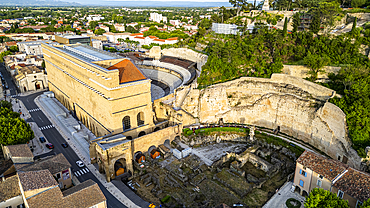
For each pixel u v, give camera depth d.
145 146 101.94
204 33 199.75
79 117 131.88
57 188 65.88
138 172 91.19
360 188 65.75
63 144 108.56
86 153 104.00
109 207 75.44
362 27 138.00
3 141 92.12
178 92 126.75
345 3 170.88
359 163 83.25
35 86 185.62
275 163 96.56
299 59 132.00
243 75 133.25
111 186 85.06
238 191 81.12
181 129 115.06
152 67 189.75
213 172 93.12
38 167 78.19
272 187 85.44
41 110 147.75
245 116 127.56
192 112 127.19
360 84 98.50
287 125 117.19
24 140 96.94
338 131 94.75
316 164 76.12
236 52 140.00
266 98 122.31
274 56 138.12
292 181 87.75
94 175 90.69
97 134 114.75
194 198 79.19
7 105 126.94
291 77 119.00
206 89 126.19
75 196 64.19
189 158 100.31
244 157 99.44
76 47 148.50
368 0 162.00
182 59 191.38
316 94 110.25
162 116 125.00
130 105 101.50
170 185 85.31
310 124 108.00
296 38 145.25
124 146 88.50
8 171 79.25
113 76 92.25
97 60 108.19
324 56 122.25
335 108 96.44
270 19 180.25
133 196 80.44
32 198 62.06
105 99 98.12
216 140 115.94
